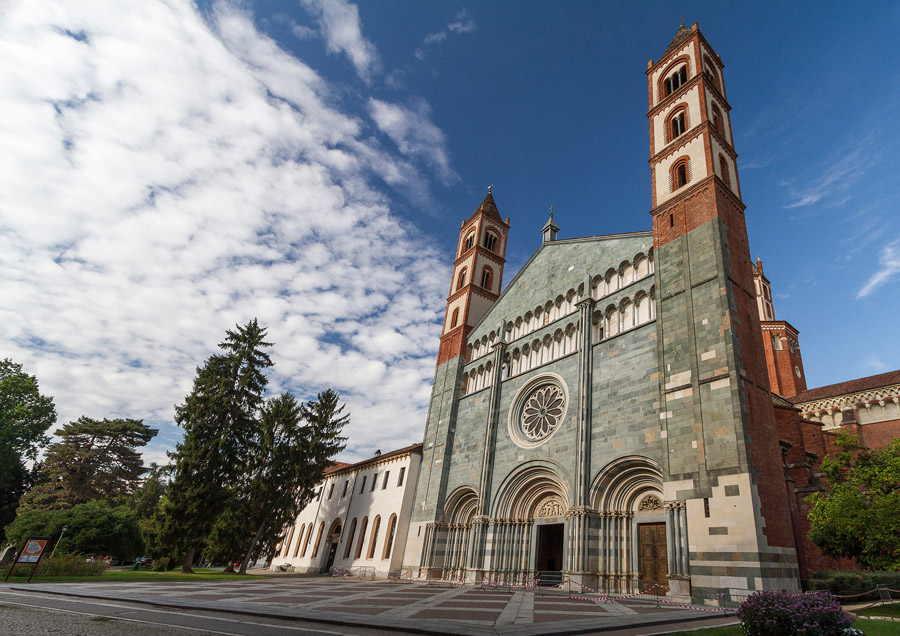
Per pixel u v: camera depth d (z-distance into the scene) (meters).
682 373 27.09
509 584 33.56
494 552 35.91
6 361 56.88
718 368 25.28
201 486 43.34
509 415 40.34
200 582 31.61
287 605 17.31
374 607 17.27
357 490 59.62
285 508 49.44
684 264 29.95
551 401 37.12
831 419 49.12
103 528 50.44
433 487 44.97
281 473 49.44
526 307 44.31
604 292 36.56
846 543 22.86
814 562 27.58
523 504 36.44
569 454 32.78
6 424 54.28
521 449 37.56
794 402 52.38
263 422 50.56
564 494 32.72
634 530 28.22
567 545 29.33
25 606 15.87
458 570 39.38
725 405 24.19
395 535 47.81
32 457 59.12
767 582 20.20
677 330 28.53
